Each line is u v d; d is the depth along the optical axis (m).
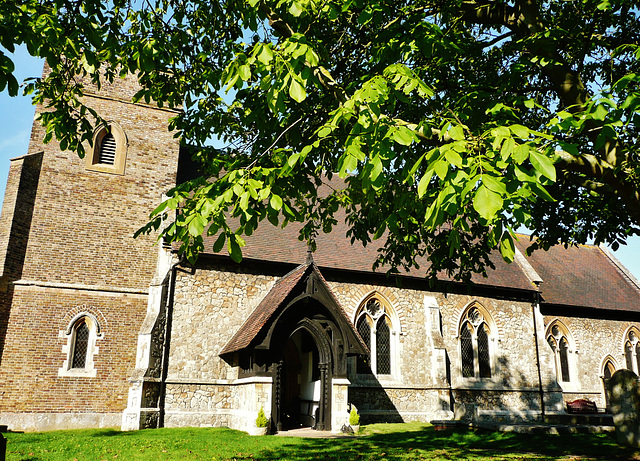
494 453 10.93
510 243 4.11
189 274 17.89
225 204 5.02
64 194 18.45
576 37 7.74
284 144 7.61
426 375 20.17
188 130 8.83
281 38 7.33
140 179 19.83
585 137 8.17
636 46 5.86
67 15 6.86
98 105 19.98
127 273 18.56
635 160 7.62
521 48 7.09
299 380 20.22
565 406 23.41
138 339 16.44
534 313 23.58
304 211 8.44
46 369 16.62
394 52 6.46
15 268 17.05
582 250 30.59
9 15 5.09
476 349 21.95
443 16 7.89
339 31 8.36
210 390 17.12
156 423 15.99
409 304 20.94
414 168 4.37
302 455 10.34
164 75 8.71
